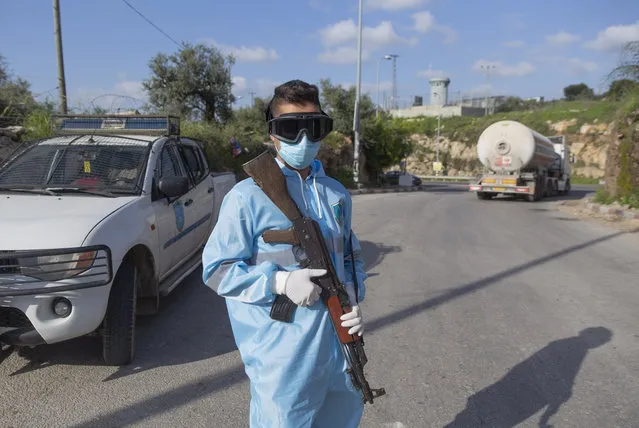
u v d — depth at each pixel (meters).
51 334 3.40
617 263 7.91
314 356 1.89
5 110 11.02
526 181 21.22
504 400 3.51
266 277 1.82
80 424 3.10
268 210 1.92
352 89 32.09
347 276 2.21
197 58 21.42
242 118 24.44
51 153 4.92
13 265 3.31
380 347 4.43
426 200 21.27
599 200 16.75
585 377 3.86
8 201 4.09
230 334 4.62
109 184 4.59
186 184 4.69
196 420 3.17
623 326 4.97
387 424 3.18
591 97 65.19
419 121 73.62
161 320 4.98
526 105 87.94
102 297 3.56
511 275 7.04
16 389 3.52
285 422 1.87
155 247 4.42
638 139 14.71
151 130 5.68
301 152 1.92
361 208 16.25
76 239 3.46
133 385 3.61
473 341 4.57
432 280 6.72
